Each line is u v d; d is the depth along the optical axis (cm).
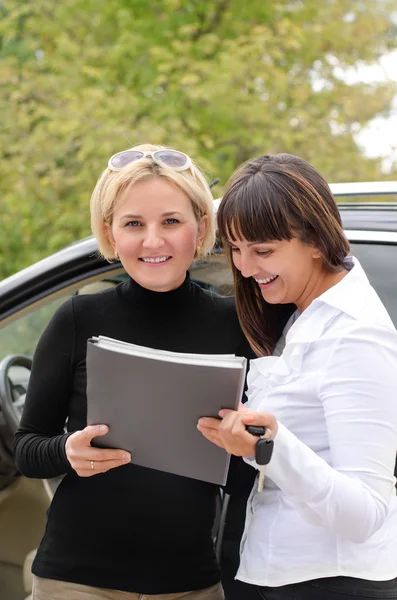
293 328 138
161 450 130
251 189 134
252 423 117
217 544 166
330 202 138
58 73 631
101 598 149
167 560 150
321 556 133
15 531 234
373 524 122
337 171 580
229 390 118
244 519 162
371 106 575
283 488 123
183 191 148
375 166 584
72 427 154
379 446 123
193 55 591
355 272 138
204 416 122
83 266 196
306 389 132
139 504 149
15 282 200
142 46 611
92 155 582
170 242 147
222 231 141
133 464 149
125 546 149
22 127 621
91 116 582
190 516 151
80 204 607
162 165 146
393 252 168
